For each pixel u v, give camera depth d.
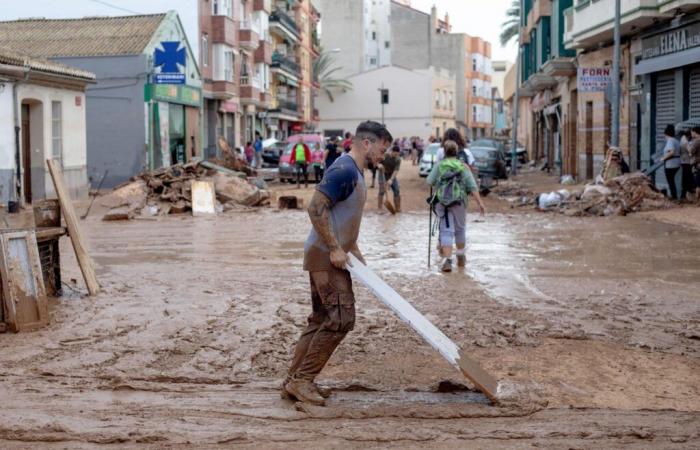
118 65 36.97
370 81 96.50
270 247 15.41
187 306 9.58
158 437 5.19
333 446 5.07
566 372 6.73
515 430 5.34
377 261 13.34
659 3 23.02
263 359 7.29
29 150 27.58
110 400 6.05
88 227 19.62
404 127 96.31
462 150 14.61
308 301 9.88
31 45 38.06
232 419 5.61
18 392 6.25
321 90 96.62
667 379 6.56
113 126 37.25
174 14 41.03
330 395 6.14
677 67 23.55
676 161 22.05
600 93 31.86
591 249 14.48
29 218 22.36
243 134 58.12
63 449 5.04
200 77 44.97
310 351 5.95
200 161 25.67
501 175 32.69
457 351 5.91
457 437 5.20
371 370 6.84
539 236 16.53
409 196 28.25
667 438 5.21
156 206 22.98
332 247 5.77
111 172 37.41
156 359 7.28
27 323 8.36
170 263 13.30
